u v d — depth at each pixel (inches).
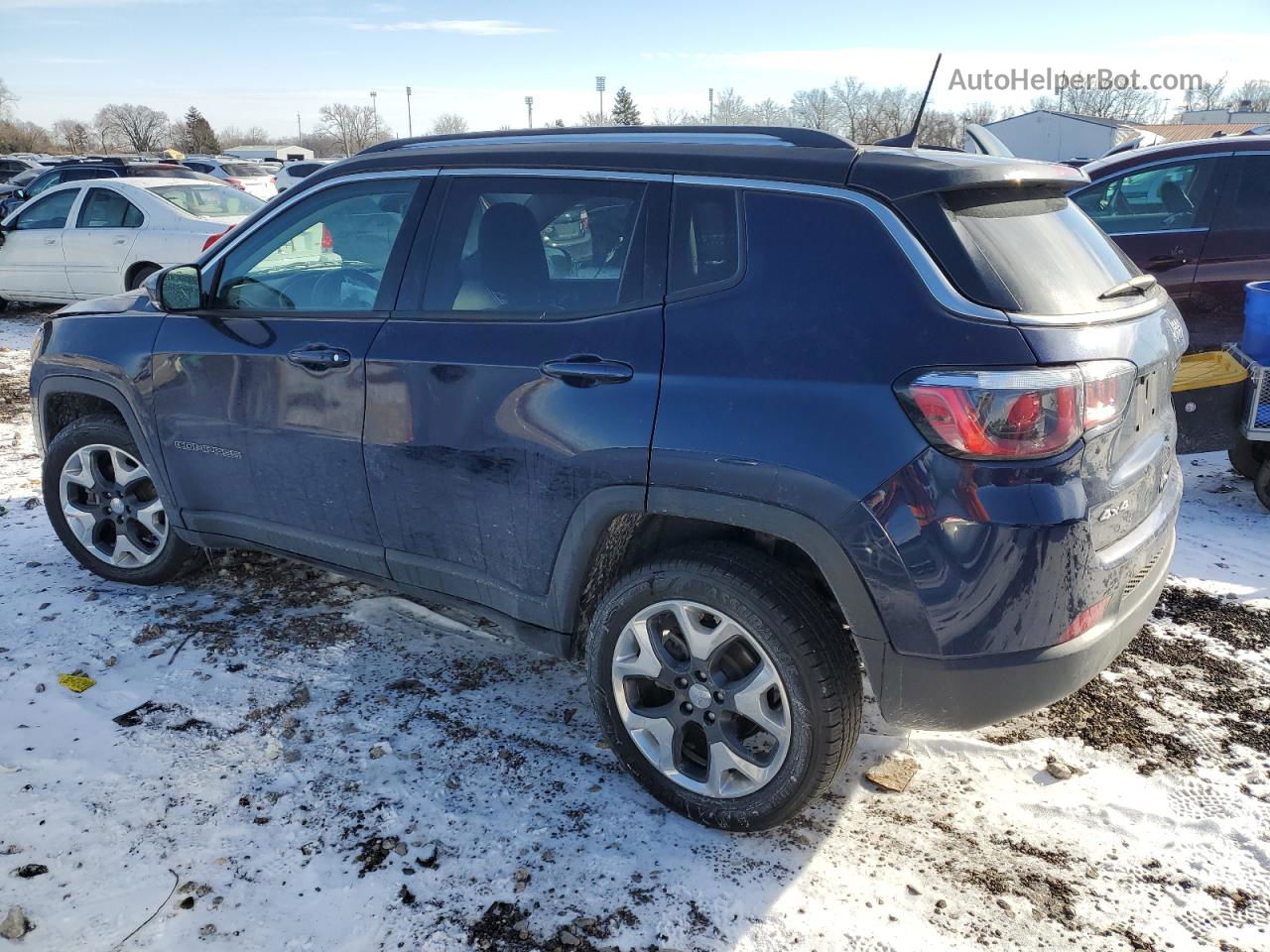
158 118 4325.8
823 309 92.4
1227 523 195.9
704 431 95.5
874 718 128.6
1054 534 85.9
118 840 102.2
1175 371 113.3
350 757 117.6
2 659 138.0
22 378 330.6
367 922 92.5
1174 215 241.6
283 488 134.6
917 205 91.6
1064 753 121.0
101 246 422.3
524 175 114.2
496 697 131.6
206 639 145.7
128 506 157.4
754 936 91.8
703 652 101.0
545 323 109.0
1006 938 92.0
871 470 87.9
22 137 4146.2
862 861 102.0
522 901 95.5
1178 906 96.3
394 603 158.2
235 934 90.5
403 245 122.5
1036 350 85.4
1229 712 129.5
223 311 139.0
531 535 111.4
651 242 103.5
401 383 118.0
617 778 114.8
